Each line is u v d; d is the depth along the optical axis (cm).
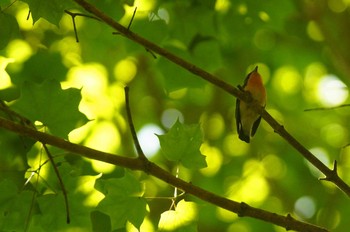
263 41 1348
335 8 1377
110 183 627
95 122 1332
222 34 1057
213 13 962
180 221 621
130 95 1485
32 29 1210
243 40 1107
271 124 639
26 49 1197
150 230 908
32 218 701
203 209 1408
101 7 867
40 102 645
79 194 689
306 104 1555
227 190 1495
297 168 1534
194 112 1554
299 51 1401
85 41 1298
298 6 1266
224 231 1423
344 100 1559
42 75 1183
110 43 1305
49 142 559
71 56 1306
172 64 922
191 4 960
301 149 629
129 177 628
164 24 908
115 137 1401
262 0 1041
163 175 584
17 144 769
